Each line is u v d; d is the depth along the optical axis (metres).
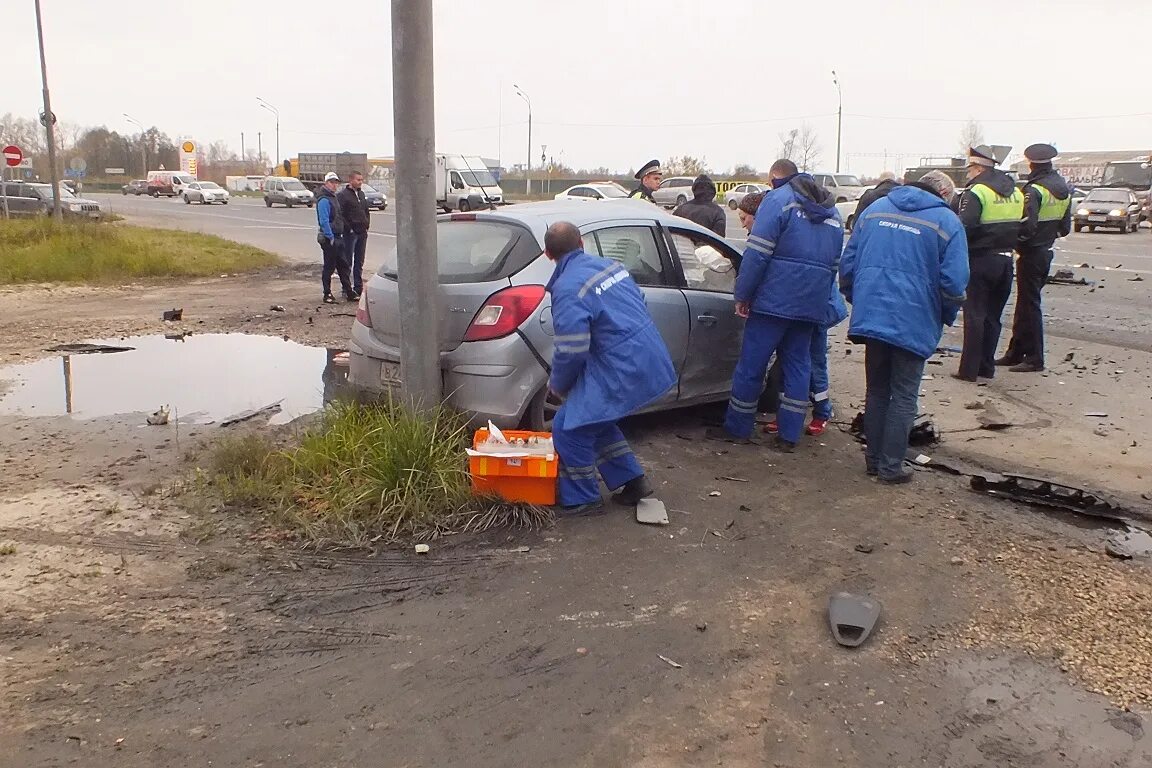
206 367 8.50
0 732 2.98
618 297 4.62
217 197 54.53
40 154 79.50
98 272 15.88
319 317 11.61
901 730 3.12
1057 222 8.35
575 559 4.36
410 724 3.10
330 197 12.66
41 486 5.12
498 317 5.32
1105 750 3.04
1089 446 6.32
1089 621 3.87
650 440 6.26
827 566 4.35
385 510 4.62
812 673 3.46
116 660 3.42
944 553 4.51
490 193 41.56
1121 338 10.53
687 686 3.35
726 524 4.81
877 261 5.34
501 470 4.78
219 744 2.96
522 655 3.54
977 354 8.15
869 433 5.65
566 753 2.96
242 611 3.81
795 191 5.77
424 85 5.01
